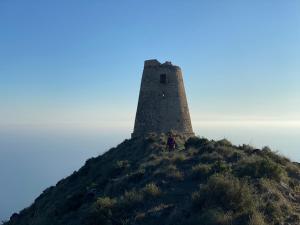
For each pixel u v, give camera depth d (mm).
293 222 20375
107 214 24594
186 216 21609
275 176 26906
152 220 22484
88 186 36719
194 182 27562
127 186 31266
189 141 42594
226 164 29984
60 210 33594
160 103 49812
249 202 21484
